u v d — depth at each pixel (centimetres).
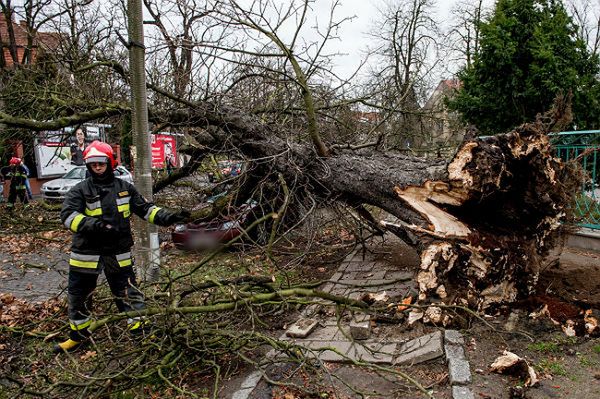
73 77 662
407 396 295
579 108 945
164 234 942
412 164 486
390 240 772
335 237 792
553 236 432
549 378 298
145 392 331
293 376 333
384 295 458
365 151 571
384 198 491
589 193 593
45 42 765
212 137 626
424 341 356
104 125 730
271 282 416
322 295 382
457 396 279
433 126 900
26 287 614
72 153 912
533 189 418
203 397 301
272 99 705
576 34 1020
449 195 428
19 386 318
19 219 743
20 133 691
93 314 368
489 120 1041
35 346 420
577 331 359
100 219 377
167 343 361
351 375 329
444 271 388
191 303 465
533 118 981
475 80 1051
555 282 452
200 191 652
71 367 367
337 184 527
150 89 610
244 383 325
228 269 623
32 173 1848
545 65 941
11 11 1305
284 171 562
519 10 989
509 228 439
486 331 370
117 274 393
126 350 375
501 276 398
